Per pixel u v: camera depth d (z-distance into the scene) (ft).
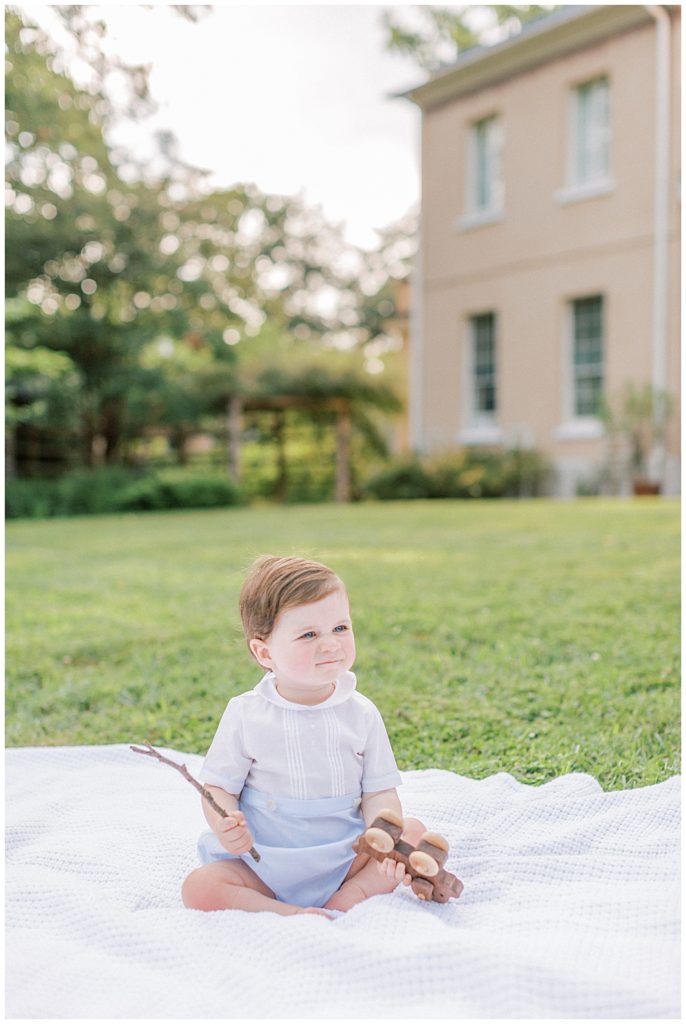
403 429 74.43
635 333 46.75
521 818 8.43
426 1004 5.36
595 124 48.62
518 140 51.03
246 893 6.60
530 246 50.85
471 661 14.34
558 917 6.36
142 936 6.23
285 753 6.88
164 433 62.03
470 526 32.83
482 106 52.65
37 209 54.08
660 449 45.39
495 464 51.55
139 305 60.39
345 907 6.67
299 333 95.66
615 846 7.62
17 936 6.29
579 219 48.65
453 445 55.11
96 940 6.25
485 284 53.11
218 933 6.20
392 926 6.15
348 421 65.82
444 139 54.65
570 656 14.40
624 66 46.26
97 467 58.03
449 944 5.70
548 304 50.24
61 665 14.94
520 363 51.67
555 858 7.36
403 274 99.35
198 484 54.95
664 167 45.21
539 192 50.26
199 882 6.68
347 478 64.03
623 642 14.96
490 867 7.34
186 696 13.03
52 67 24.43
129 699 13.00
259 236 85.61
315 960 5.74
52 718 12.30
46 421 56.59
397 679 13.44
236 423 60.18
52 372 54.60
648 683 12.74
